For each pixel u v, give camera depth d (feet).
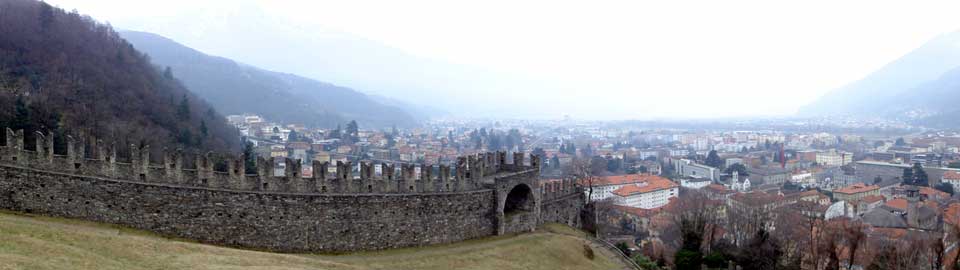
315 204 279.69
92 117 590.55
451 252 305.12
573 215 432.66
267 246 269.03
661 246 568.00
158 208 253.24
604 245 394.52
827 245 466.70
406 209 305.94
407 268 274.57
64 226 232.32
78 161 249.14
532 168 375.66
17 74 612.70
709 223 514.68
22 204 242.58
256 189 271.28
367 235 292.81
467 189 336.70
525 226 362.74
